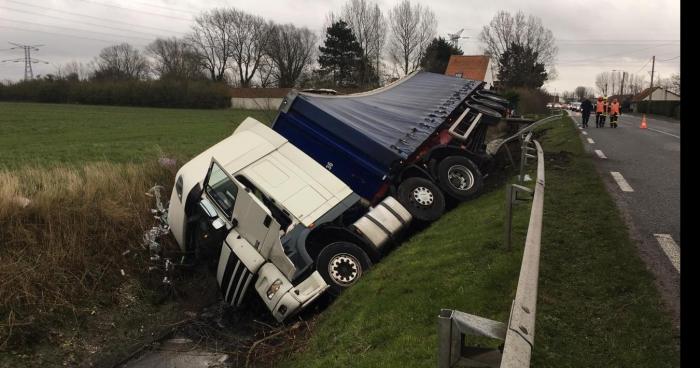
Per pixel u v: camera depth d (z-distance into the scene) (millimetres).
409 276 5938
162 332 7648
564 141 15992
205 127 35094
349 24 65562
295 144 9914
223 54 84938
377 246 7887
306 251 7191
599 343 3779
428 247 6875
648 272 4770
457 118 10898
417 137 9922
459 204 9703
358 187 9430
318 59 67500
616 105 23672
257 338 7039
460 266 5703
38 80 61812
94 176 10938
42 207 8852
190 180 8695
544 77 80875
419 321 4875
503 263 5340
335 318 5945
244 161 8578
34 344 7051
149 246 9578
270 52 81938
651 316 4016
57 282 7961
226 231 7707
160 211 10438
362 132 9352
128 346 7344
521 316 2514
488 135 17016
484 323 2480
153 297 8781
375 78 44375
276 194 8047
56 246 8391
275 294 6684
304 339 6098
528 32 81375
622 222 6371
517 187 5590
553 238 5848
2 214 8328
